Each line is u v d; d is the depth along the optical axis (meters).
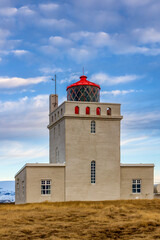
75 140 45.88
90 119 46.50
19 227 27.97
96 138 46.53
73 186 45.25
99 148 46.53
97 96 49.38
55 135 50.31
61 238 24.64
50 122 53.12
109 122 47.19
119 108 47.62
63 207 38.47
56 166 45.06
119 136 47.28
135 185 47.44
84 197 45.44
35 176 44.31
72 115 45.66
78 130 46.06
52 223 29.42
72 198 45.06
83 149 46.03
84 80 49.50
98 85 49.62
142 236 24.84
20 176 48.47
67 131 45.72
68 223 29.41
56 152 49.84
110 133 47.06
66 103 45.91
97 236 25.28
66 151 45.50
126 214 33.09
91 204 41.16
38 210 36.19
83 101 47.72
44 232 26.45
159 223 28.59
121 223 28.89
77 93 48.41
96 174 46.09
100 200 45.75
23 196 45.88
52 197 44.56
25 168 44.62
